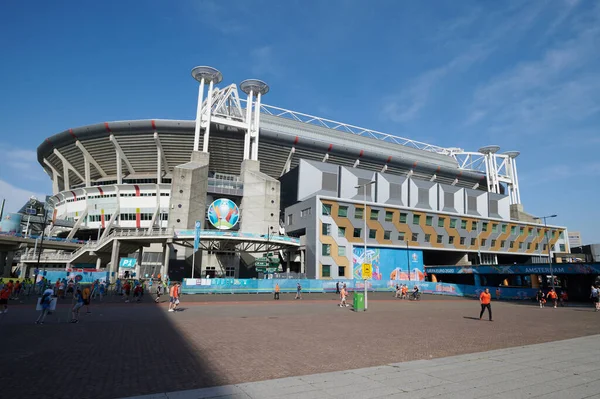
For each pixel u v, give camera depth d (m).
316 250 56.47
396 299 41.25
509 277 70.00
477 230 74.19
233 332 14.84
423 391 6.55
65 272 44.16
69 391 6.82
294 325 17.27
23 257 61.75
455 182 99.44
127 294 31.48
